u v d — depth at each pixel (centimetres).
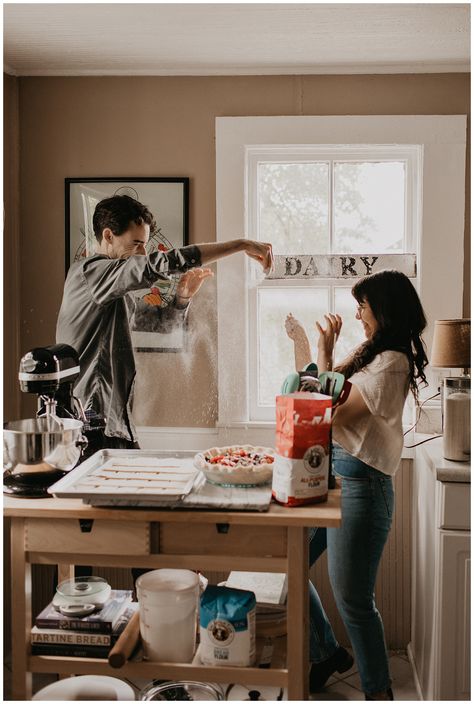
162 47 283
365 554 245
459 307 304
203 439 314
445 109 303
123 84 313
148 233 313
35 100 315
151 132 312
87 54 292
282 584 235
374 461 243
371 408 241
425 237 303
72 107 314
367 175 313
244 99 309
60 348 231
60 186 316
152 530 191
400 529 309
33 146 316
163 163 313
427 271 304
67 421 221
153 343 313
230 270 311
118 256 313
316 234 316
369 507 244
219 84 310
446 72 302
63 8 242
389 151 310
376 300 257
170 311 312
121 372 315
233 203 309
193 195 312
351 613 248
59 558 196
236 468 196
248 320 316
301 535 187
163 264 309
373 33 267
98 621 200
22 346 320
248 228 316
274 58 295
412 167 310
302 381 201
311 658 275
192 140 312
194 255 309
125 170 314
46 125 316
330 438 200
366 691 250
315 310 315
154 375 315
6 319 314
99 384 316
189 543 191
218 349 311
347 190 314
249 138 306
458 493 238
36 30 264
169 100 312
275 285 313
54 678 285
